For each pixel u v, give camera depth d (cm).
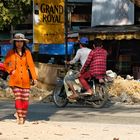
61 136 1155
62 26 2469
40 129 1261
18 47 1377
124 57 3262
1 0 2752
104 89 1828
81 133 1197
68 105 1947
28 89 1387
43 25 2427
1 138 1135
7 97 2270
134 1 2991
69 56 3319
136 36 3017
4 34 4009
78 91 1834
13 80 1374
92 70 1803
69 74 1852
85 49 1862
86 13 3891
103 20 3653
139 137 1147
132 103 2009
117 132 1217
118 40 3341
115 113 1688
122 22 3631
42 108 1845
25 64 1386
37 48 2566
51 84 2417
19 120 1372
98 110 1778
